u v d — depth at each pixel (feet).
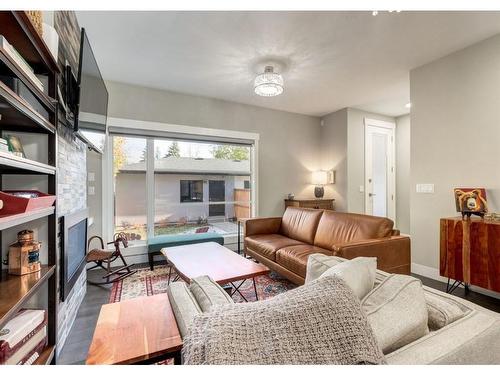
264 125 14.78
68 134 6.14
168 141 12.74
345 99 13.39
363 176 15.31
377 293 2.77
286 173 15.51
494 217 7.47
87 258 8.86
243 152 14.75
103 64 9.60
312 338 1.86
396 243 7.66
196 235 11.81
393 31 7.56
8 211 3.45
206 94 12.73
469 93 8.39
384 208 16.21
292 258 8.09
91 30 7.47
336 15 6.87
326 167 16.22
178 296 3.46
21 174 5.01
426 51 8.71
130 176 11.80
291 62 9.39
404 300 2.62
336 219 9.37
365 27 7.37
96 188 10.83
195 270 6.76
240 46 8.37
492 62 7.87
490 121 7.93
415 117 9.94
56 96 4.97
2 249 4.73
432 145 9.41
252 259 11.18
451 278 7.95
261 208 14.76
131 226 11.80
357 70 10.05
